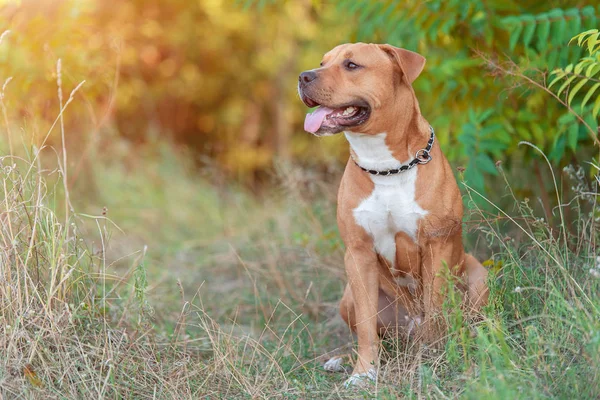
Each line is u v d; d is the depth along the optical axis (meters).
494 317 5.16
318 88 5.59
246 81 20.62
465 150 7.31
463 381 4.82
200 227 11.97
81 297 5.81
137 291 5.68
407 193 5.71
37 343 5.04
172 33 19.08
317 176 11.34
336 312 7.54
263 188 15.77
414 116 5.75
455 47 8.17
